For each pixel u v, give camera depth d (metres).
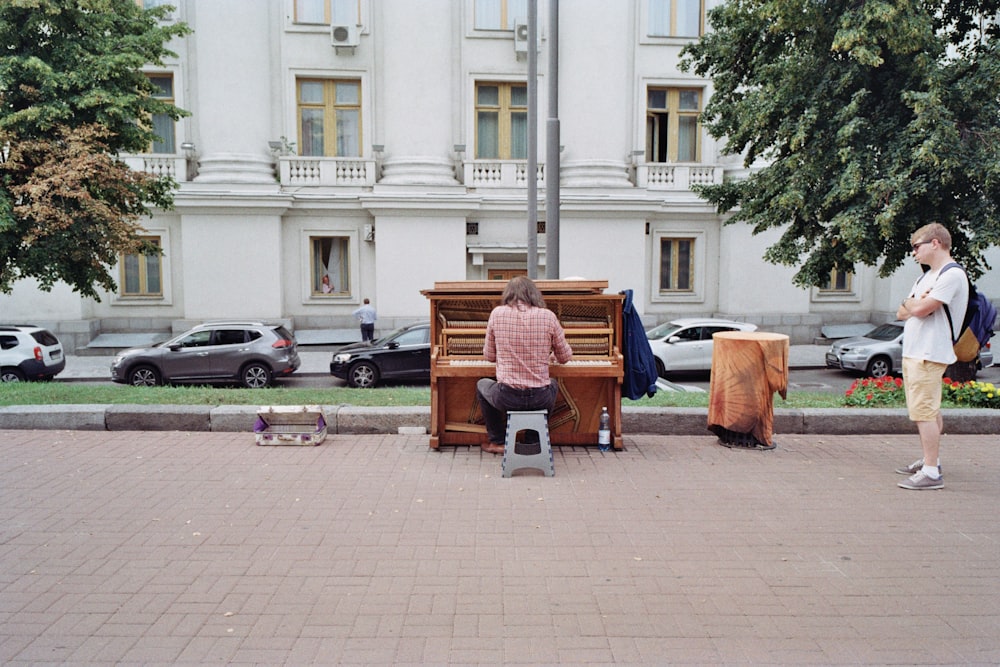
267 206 20.31
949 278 5.15
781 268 22.45
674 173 22.42
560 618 3.40
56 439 6.76
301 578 3.82
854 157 9.84
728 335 6.54
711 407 6.69
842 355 16.97
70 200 11.19
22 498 5.08
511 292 5.80
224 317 20.53
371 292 21.64
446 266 21.09
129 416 7.12
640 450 6.49
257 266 20.59
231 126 20.50
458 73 21.91
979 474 5.74
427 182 20.95
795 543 4.33
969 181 9.69
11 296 19.98
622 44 21.58
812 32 10.37
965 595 3.65
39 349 14.62
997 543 4.34
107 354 20.00
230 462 6.03
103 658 3.04
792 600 3.59
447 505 4.98
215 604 3.53
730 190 12.78
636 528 4.57
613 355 6.29
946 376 10.05
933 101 8.97
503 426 6.28
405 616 3.41
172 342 15.09
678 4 22.30
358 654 3.08
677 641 3.19
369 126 21.62
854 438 6.95
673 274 23.02
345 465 5.95
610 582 3.79
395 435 7.00
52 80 10.94
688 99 22.83
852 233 9.52
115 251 11.90
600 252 21.67
